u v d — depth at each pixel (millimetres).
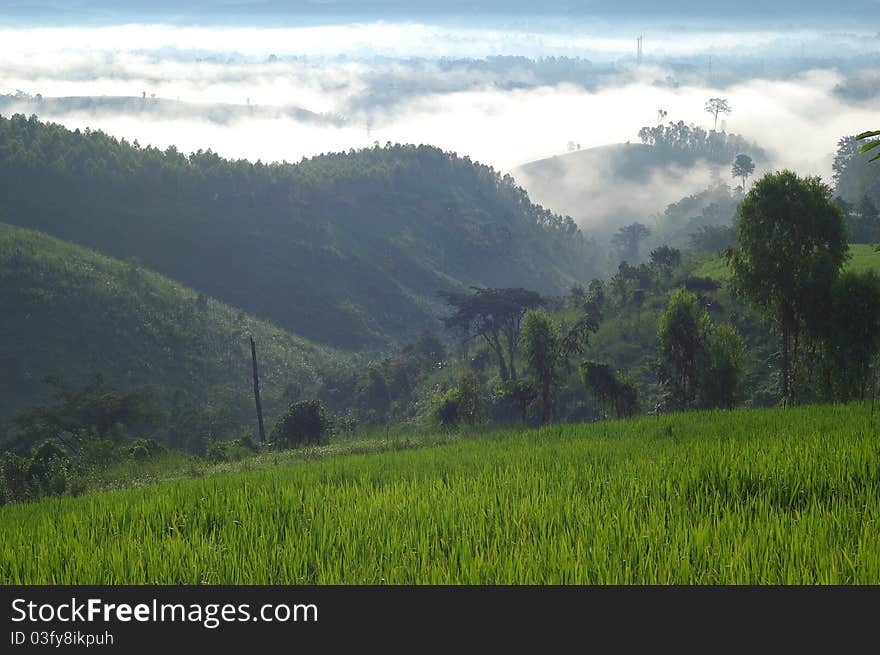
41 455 43094
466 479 16922
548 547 10148
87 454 49406
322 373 134000
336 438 51375
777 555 9234
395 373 107375
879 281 36000
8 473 40031
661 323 44562
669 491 13234
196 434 91812
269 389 137250
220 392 124750
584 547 10023
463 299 94250
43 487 37938
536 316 51594
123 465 43438
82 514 16359
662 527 10586
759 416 26328
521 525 11305
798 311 37531
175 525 13633
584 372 48000
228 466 35688
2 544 13094
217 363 140125
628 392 47406
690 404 44375
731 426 24516
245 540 11664
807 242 37156
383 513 12945
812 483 13195
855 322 35281
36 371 123438
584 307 107938
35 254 146375
